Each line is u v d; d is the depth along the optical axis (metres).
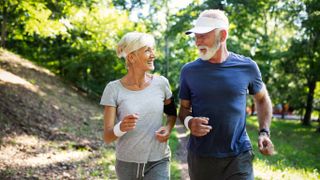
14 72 15.99
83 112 14.63
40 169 6.60
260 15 21.98
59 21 9.81
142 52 3.18
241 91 3.23
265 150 3.25
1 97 10.95
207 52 3.19
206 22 3.17
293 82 29.83
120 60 21.14
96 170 6.82
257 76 3.32
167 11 33.38
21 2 9.03
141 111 3.20
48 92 15.36
